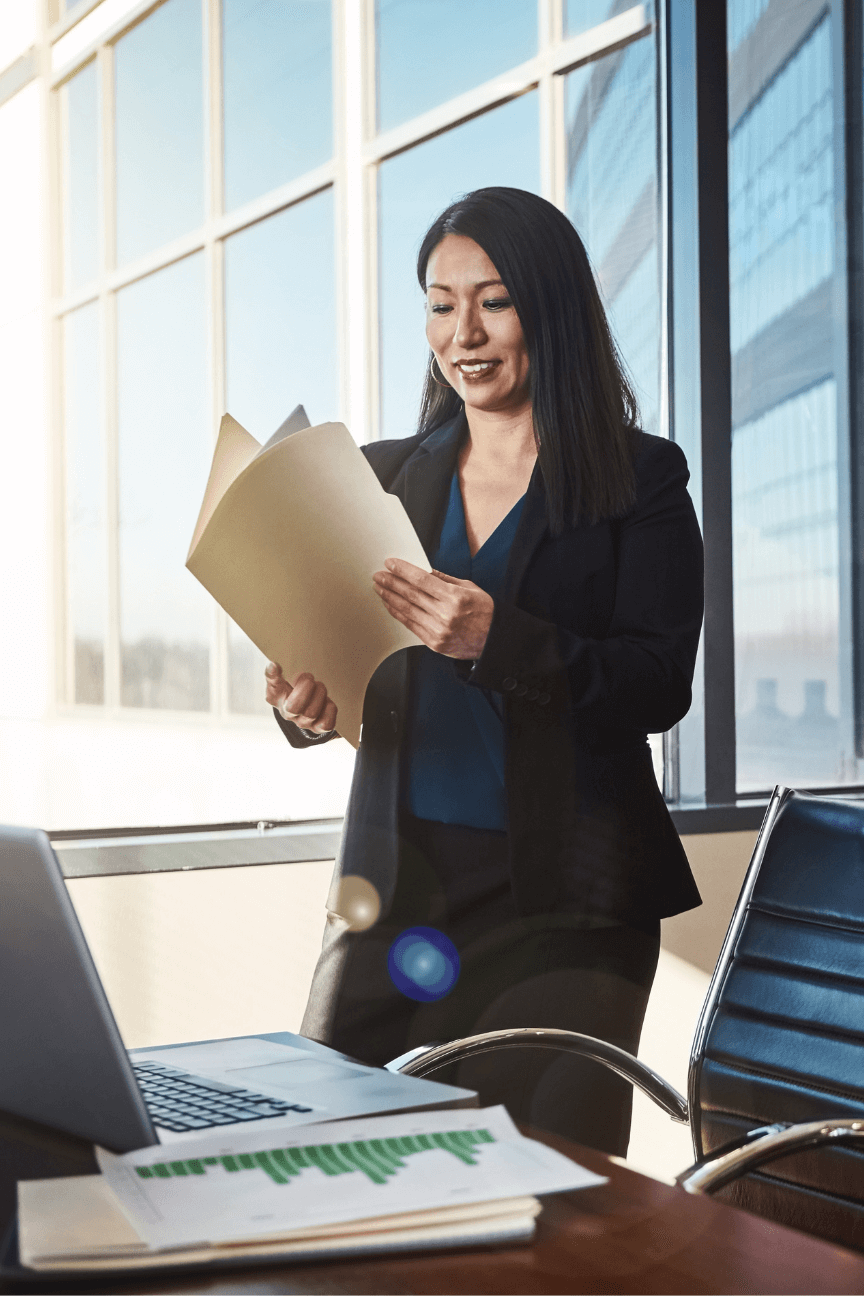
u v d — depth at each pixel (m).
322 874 1.82
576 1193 0.62
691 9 2.22
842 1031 1.06
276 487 1.16
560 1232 0.57
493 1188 0.57
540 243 1.40
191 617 1.81
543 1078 1.41
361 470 1.23
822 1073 1.05
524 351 1.43
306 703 1.30
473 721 1.42
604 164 2.16
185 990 1.72
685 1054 2.09
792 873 1.16
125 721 1.77
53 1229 0.52
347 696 1.32
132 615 1.78
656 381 2.24
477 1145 0.62
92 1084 0.66
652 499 1.43
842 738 2.41
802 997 1.10
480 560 1.45
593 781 1.40
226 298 1.85
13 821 1.70
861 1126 0.90
